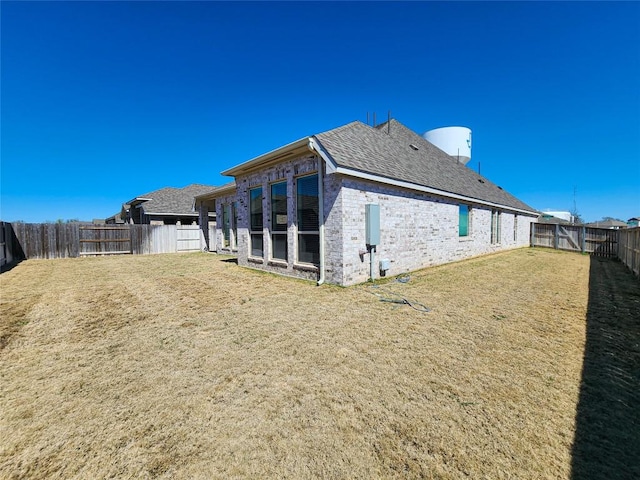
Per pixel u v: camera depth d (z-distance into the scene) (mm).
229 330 4184
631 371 2992
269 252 9344
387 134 11719
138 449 1938
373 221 7375
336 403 2441
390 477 1693
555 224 17953
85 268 10461
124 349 3559
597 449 1911
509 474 1709
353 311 5066
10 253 12672
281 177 8594
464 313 4934
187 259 13383
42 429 2141
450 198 11117
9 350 3535
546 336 3926
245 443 1984
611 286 7254
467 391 2615
